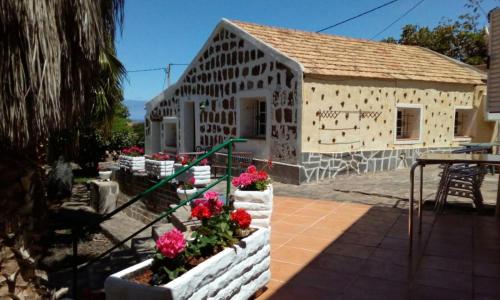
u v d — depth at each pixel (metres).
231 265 2.94
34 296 3.62
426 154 4.40
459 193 5.94
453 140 12.09
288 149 9.41
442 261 4.09
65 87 3.11
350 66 9.97
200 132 13.01
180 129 14.17
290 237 4.95
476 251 4.36
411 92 10.94
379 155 10.48
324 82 9.28
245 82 10.77
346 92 9.66
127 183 12.16
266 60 9.93
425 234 4.97
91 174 16.91
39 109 2.75
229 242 3.06
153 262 2.71
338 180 9.40
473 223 5.43
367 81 10.01
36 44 2.64
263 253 3.41
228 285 2.91
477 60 19.30
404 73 10.88
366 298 3.33
